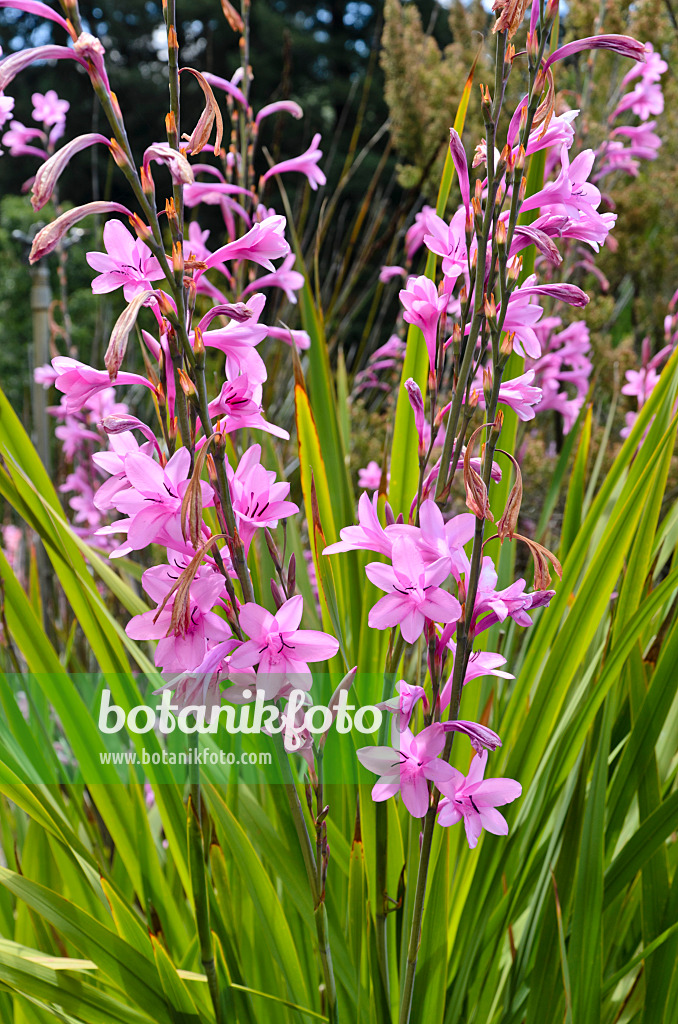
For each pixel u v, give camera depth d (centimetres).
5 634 122
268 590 100
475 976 101
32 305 220
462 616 74
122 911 94
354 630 107
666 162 295
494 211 76
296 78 1058
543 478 235
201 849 83
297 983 95
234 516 72
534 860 102
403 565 72
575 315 232
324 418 115
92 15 1123
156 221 69
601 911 94
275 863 96
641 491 97
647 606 95
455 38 329
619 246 289
